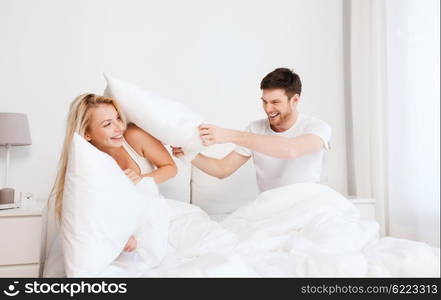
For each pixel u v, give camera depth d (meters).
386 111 2.71
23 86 2.25
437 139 2.35
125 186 1.04
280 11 2.87
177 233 1.32
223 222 1.56
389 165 2.64
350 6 3.04
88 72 2.38
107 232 0.97
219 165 1.83
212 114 2.65
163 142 1.46
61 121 2.31
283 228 1.33
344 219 1.37
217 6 2.70
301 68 2.91
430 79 2.39
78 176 0.96
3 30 2.23
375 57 2.71
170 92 2.56
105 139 1.22
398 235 2.56
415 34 2.48
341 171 3.00
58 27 2.33
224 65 2.70
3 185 2.19
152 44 2.53
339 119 3.01
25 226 1.56
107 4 2.44
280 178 1.72
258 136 1.47
